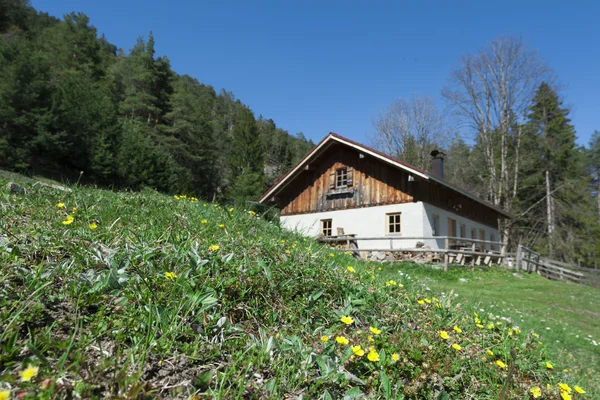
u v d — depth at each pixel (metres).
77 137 24.00
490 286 9.52
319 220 16.09
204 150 41.88
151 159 25.34
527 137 26.70
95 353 1.40
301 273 2.75
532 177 26.28
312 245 4.81
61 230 2.48
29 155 22.33
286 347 1.79
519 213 25.52
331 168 16.16
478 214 18.81
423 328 2.59
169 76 47.31
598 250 27.08
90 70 40.75
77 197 3.68
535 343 3.07
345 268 3.93
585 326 6.32
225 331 1.80
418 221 13.12
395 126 31.94
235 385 1.46
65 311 1.62
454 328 2.63
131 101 40.72
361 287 2.94
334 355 1.83
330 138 14.99
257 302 2.22
